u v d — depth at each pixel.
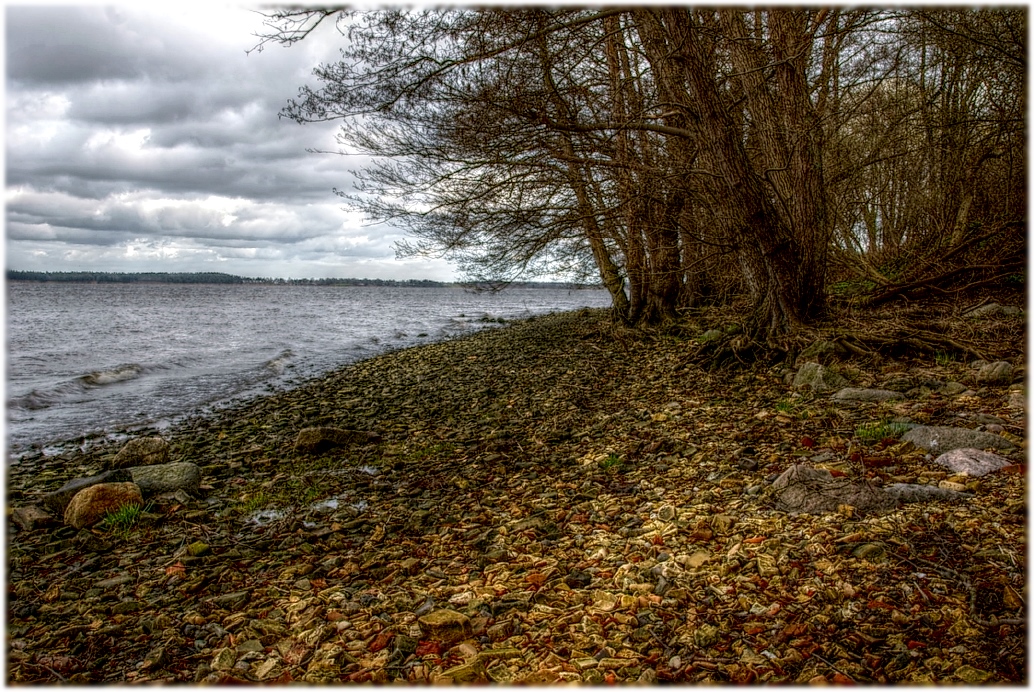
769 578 4.68
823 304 13.84
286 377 20.38
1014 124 14.70
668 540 5.58
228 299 106.00
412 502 7.61
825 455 7.14
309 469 9.50
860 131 17.72
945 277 15.61
